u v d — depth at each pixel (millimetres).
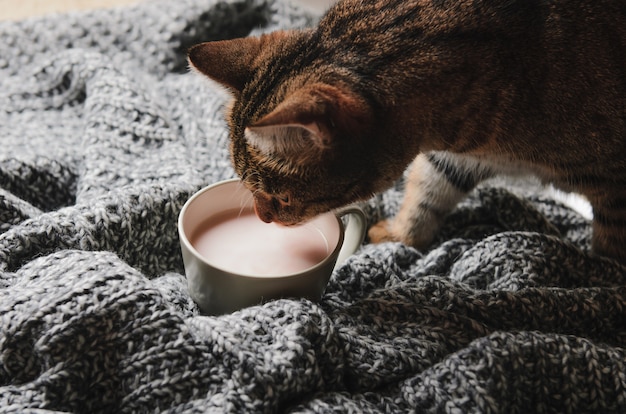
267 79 526
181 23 802
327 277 534
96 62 728
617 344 554
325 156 500
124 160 644
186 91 740
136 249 588
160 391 476
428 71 514
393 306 537
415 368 510
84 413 482
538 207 687
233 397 468
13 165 625
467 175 642
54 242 551
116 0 933
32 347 481
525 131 560
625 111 545
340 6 573
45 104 729
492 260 584
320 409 473
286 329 491
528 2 539
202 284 523
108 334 484
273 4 832
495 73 531
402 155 538
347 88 490
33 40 780
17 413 447
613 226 611
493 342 500
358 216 571
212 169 664
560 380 502
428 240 667
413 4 539
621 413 498
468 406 476
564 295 551
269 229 558
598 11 543
